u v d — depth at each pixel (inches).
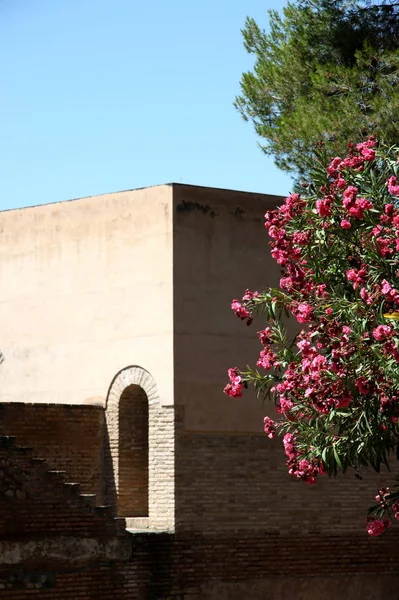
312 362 708.0
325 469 735.7
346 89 1202.0
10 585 871.1
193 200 991.0
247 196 1019.9
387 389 701.3
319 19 1256.8
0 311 1085.1
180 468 957.2
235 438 984.9
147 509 1004.6
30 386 1059.9
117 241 1013.8
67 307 1040.8
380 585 1035.3
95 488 995.9
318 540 1009.5
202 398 975.0
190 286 980.6
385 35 1239.5
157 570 935.7
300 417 757.9
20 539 879.7
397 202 756.6
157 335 977.5
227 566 964.6
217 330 989.8
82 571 901.8
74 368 1029.8
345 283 759.7
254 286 1012.5
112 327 1009.5
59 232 1052.5
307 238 764.6
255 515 983.6
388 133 1146.0
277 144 1213.7
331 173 768.3
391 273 728.3
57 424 981.2
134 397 1014.4
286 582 990.4
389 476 1047.0
